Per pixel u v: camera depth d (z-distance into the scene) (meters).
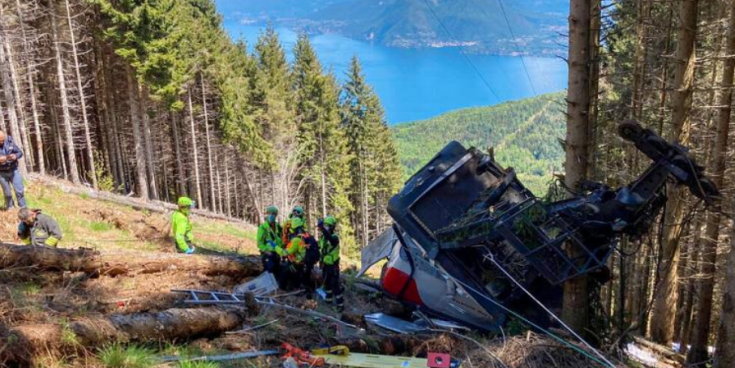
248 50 58.56
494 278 8.03
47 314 5.51
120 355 4.94
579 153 6.80
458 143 9.90
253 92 48.59
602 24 12.34
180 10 36.44
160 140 45.16
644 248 15.33
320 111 52.41
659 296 11.48
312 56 53.62
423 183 8.95
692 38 9.69
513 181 8.88
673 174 6.32
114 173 38.41
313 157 53.47
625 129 6.49
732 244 5.91
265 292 8.99
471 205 8.66
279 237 9.71
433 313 8.69
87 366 4.79
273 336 6.74
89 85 38.78
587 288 7.05
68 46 34.75
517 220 6.89
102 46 36.34
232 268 9.67
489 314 7.89
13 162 11.55
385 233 10.97
